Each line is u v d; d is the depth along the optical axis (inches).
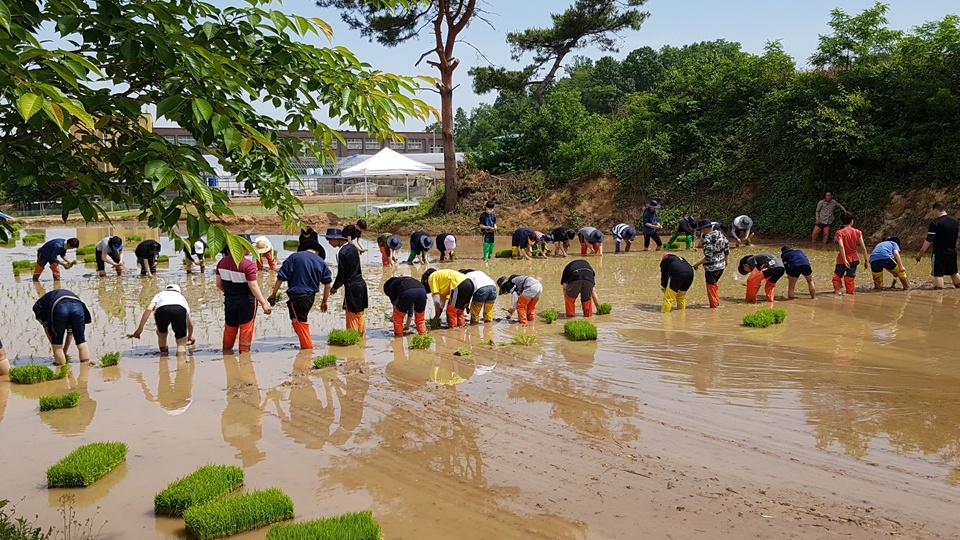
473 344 425.4
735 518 201.3
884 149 907.4
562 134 1343.5
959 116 869.2
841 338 419.2
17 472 248.2
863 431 268.5
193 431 286.5
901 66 922.7
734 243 978.1
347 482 233.0
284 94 156.7
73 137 124.0
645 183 1214.3
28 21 112.9
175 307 407.2
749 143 1127.0
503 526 199.6
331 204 2181.3
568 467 239.9
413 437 272.4
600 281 679.1
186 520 203.8
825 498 213.3
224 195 119.5
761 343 410.0
